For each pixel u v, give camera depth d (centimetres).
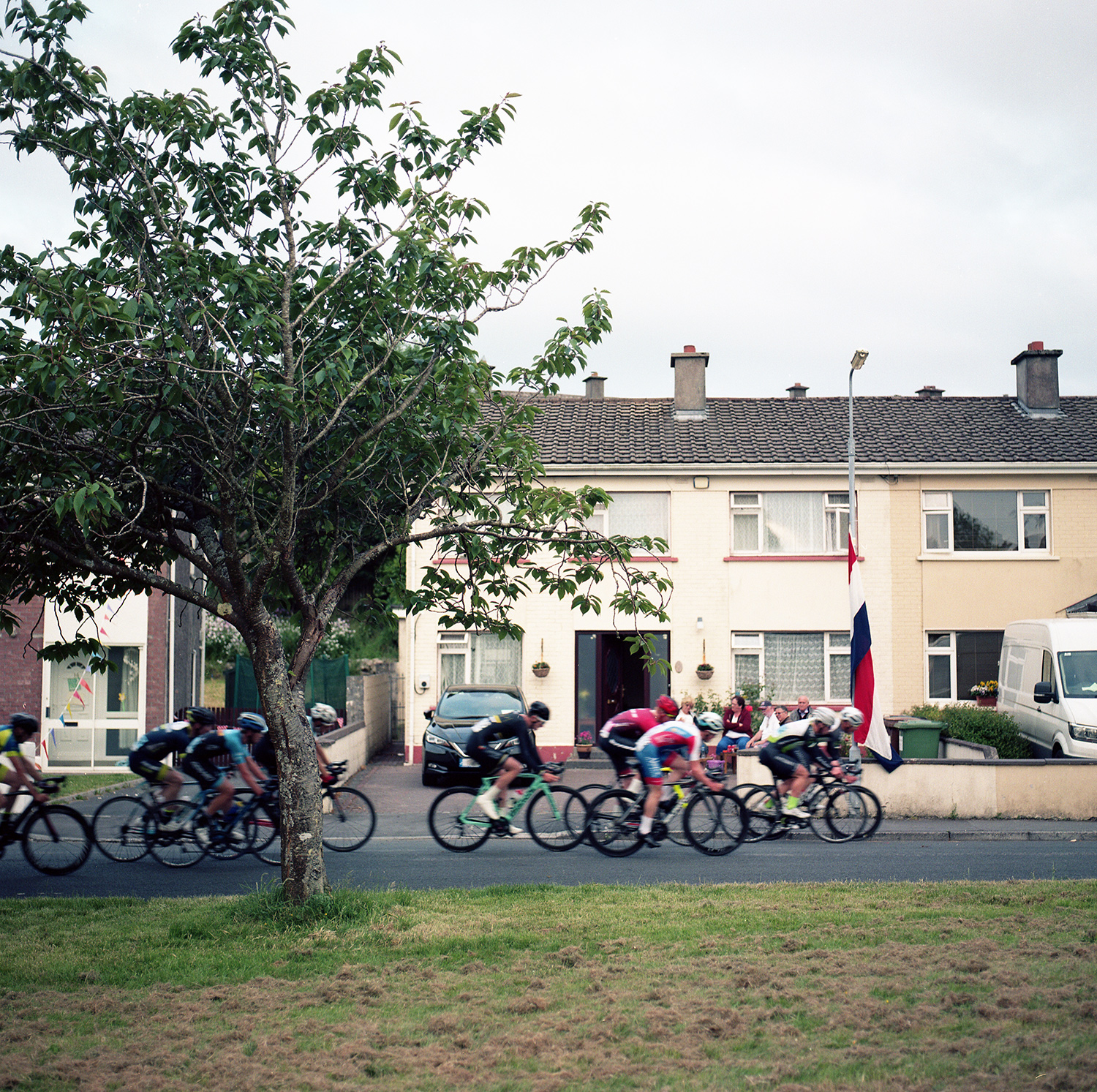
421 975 716
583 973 713
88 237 895
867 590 2505
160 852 1225
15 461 817
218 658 3591
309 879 879
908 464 2498
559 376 1002
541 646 2480
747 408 2847
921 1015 598
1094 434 2647
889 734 1958
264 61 891
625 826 1247
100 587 972
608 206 942
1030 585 2509
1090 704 1855
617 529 2531
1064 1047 536
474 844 1290
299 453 873
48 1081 531
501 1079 531
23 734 1191
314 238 930
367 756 2498
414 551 2459
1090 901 920
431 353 953
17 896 1048
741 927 834
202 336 862
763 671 2491
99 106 876
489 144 932
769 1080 514
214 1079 535
